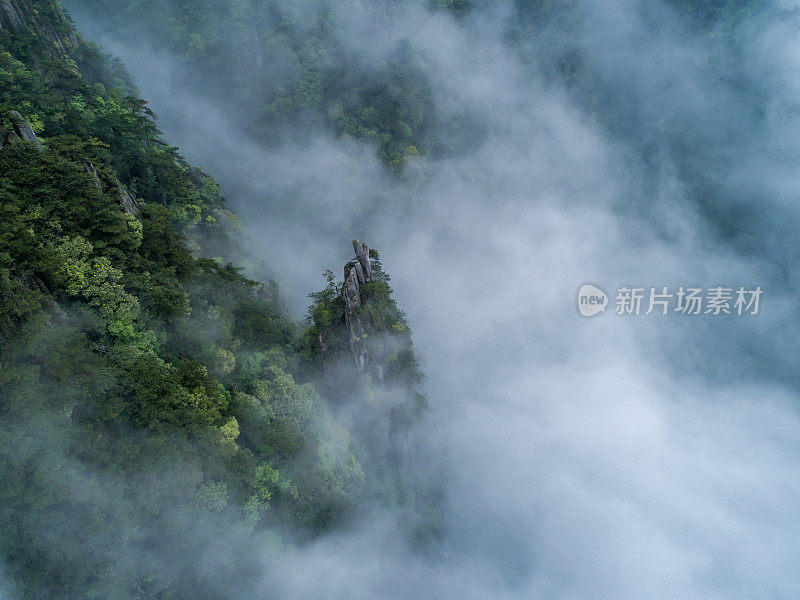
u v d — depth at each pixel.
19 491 30.97
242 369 60.59
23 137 54.94
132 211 60.84
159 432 41.56
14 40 91.31
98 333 46.50
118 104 90.44
